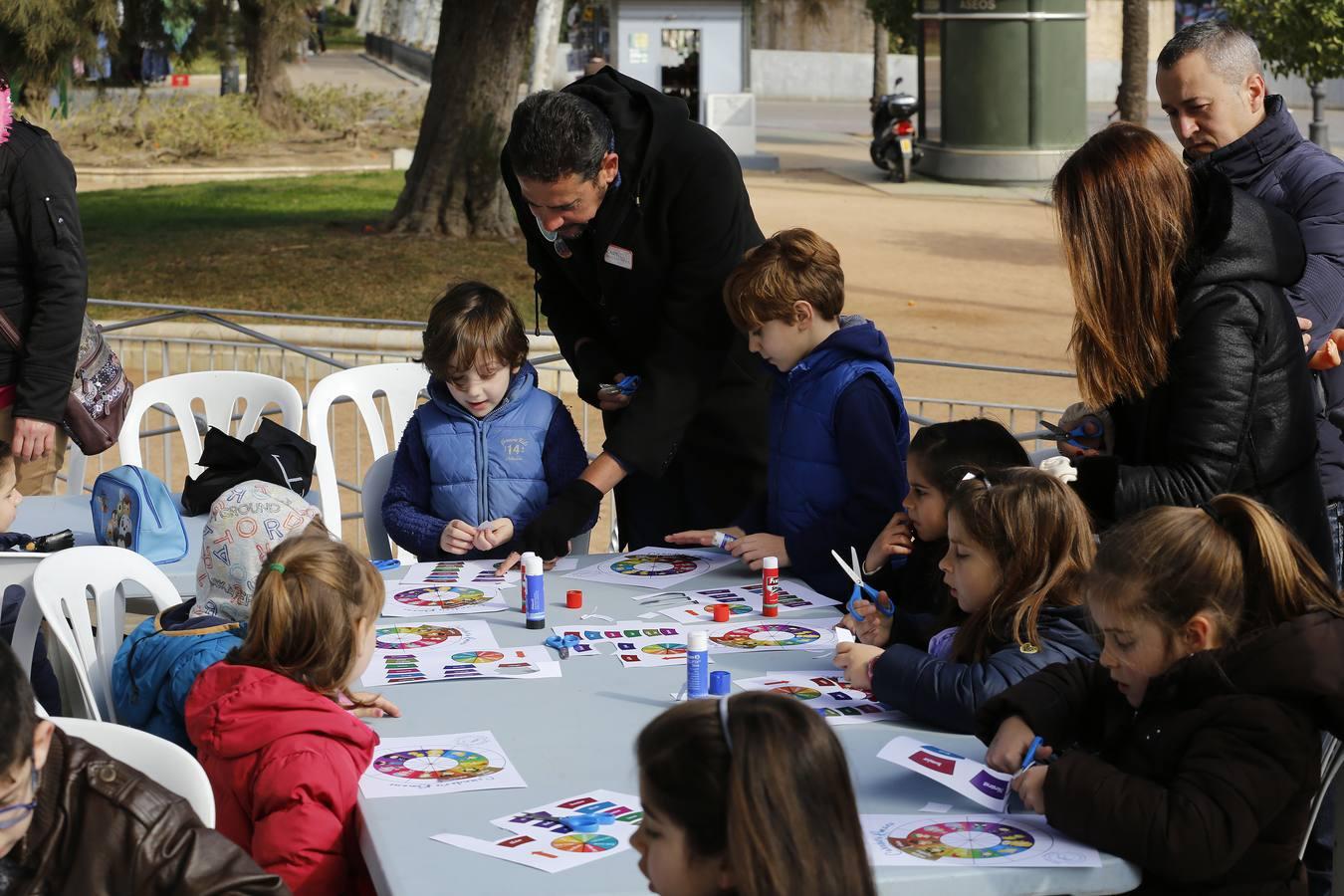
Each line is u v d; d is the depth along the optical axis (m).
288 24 15.27
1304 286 3.70
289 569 2.74
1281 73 16.34
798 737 1.72
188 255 14.32
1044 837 2.38
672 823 1.75
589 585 3.89
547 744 2.79
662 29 23.28
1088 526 2.86
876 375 3.77
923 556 3.51
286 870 2.53
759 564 3.91
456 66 15.10
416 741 2.81
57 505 4.80
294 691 2.68
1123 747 2.48
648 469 4.09
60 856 2.13
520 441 4.25
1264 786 2.26
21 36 11.00
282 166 23.31
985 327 12.29
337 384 5.33
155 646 3.08
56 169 4.62
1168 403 3.07
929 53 22.06
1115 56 39.91
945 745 2.78
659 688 3.08
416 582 3.92
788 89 41.06
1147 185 2.95
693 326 4.11
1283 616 2.36
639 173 4.00
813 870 1.68
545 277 4.54
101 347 4.89
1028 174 20.80
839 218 17.84
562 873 2.26
